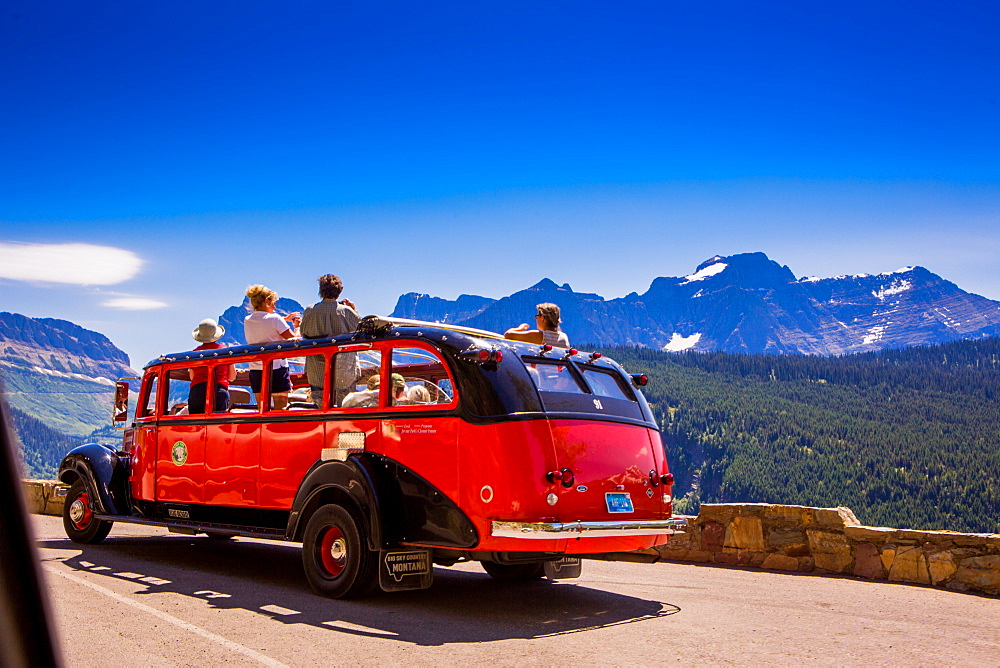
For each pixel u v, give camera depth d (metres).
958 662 5.73
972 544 8.69
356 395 8.01
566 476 7.01
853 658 5.78
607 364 8.18
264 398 8.85
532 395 7.15
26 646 2.50
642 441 7.93
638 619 7.06
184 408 10.05
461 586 8.73
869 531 9.59
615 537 7.28
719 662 5.61
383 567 7.19
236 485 9.05
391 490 7.44
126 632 6.14
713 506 10.95
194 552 10.87
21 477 2.37
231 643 5.88
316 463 7.89
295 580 8.67
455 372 7.20
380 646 5.89
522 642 6.11
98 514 10.67
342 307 8.73
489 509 6.84
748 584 9.09
